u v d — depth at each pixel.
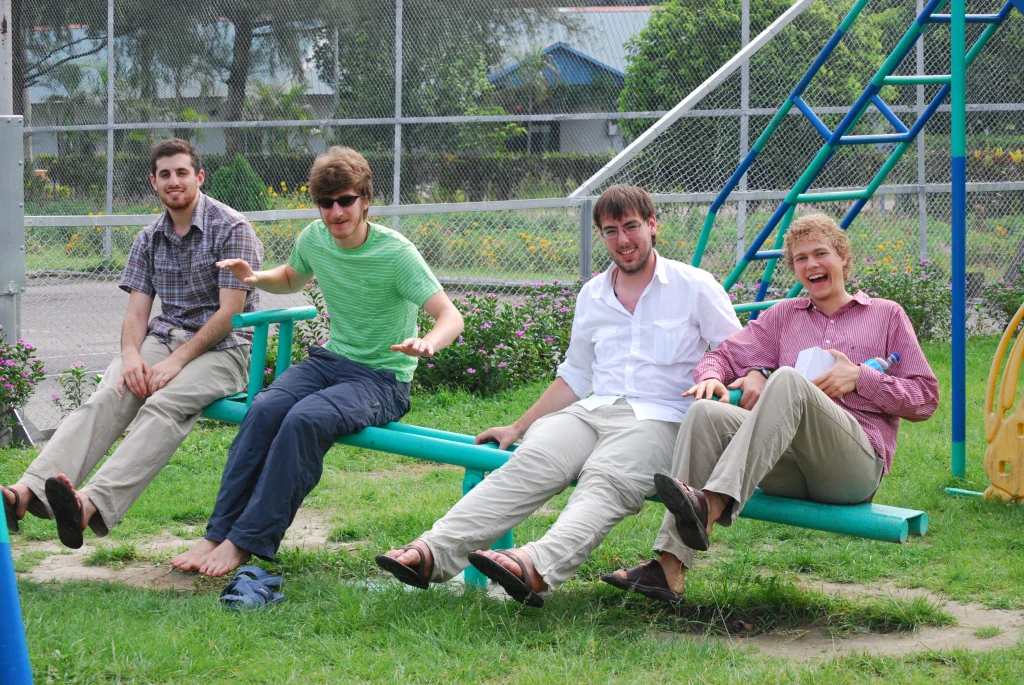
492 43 16.17
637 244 3.65
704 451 3.30
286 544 4.52
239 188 16.81
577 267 8.94
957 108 5.31
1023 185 11.57
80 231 8.20
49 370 7.98
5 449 6.45
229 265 4.23
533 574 3.25
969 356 8.97
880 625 3.39
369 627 3.25
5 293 6.59
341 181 3.95
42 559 4.34
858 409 3.44
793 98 6.66
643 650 3.06
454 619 3.20
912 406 3.39
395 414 4.21
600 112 15.91
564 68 16.05
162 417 4.19
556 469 3.53
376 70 16.44
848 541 4.37
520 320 8.05
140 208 17.39
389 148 16.50
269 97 17.27
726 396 3.42
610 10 15.92
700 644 3.15
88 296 8.17
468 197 16.31
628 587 3.37
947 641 3.21
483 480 3.56
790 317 3.68
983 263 11.48
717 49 14.99
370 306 4.15
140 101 17.61
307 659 2.97
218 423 6.83
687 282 3.72
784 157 11.70
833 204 11.44
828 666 2.89
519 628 3.23
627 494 3.43
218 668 2.91
